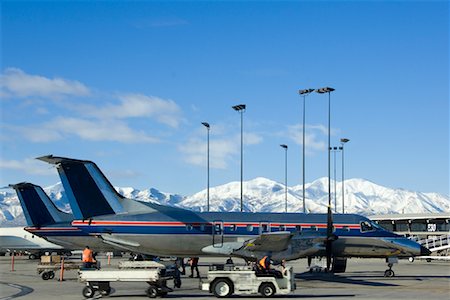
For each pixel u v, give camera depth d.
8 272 49.69
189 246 40.38
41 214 54.19
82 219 40.00
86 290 28.03
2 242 77.25
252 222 41.03
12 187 54.25
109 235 39.94
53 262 40.88
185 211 41.00
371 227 42.09
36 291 31.19
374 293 29.75
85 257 35.00
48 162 39.69
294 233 34.75
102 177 40.44
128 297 28.08
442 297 27.83
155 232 40.09
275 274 27.97
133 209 40.69
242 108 73.56
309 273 46.09
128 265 28.53
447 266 60.31
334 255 42.19
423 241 86.00
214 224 40.62
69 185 40.16
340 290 31.52
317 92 71.62
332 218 41.97
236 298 27.70
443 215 91.56
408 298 27.38
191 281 37.69
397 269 53.69
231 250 39.91
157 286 27.67
